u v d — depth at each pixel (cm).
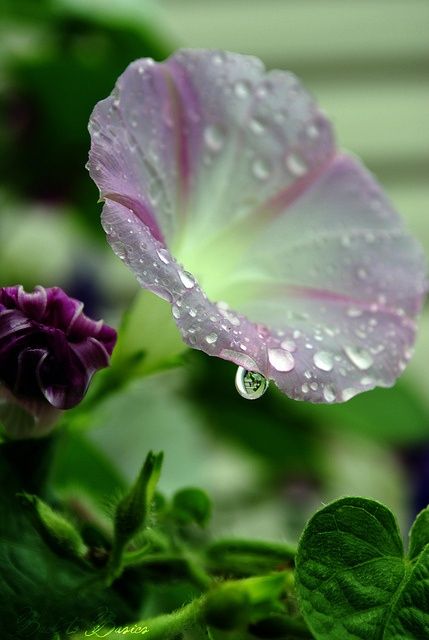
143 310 40
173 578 39
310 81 99
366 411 59
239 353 36
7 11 59
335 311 40
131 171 38
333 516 36
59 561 39
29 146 59
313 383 38
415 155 100
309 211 42
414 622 36
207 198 42
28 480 40
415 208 99
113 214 36
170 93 40
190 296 36
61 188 61
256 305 41
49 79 58
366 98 100
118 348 41
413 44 99
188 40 98
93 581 39
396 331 40
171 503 40
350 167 43
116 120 38
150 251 36
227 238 42
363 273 41
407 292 41
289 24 99
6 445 40
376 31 99
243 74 42
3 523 39
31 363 38
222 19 98
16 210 61
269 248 42
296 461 63
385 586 36
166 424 56
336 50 99
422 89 100
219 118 41
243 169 42
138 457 54
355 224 42
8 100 59
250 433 62
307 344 38
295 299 41
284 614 37
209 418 61
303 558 36
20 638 38
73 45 60
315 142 43
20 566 39
